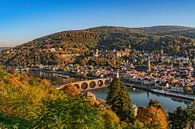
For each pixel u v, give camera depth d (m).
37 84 114.94
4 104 39.22
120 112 102.88
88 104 23.48
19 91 54.56
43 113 21.77
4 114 36.94
